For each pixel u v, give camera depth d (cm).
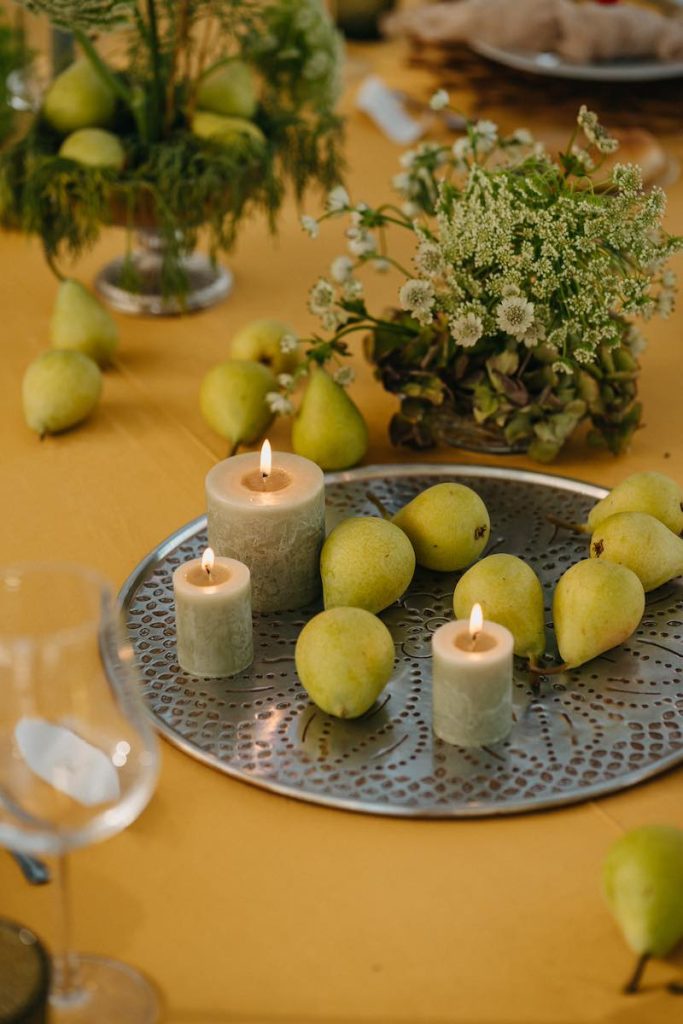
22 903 130
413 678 147
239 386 176
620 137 233
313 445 172
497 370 170
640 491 159
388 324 175
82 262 218
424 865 133
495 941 128
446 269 167
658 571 153
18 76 249
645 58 254
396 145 254
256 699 145
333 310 174
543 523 165
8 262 218
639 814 136
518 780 138
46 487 173
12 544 164
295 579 154
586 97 249
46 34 271
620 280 164
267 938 129
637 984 125
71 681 122
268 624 153
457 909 130
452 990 125
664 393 188
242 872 133
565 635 146
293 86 214
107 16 186
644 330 200
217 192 192
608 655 149
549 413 172
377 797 136
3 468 176
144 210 196
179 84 203
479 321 164
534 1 255
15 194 198
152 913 130
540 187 164
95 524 167
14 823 121
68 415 180
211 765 139
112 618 124
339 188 175
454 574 158
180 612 146
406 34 270
